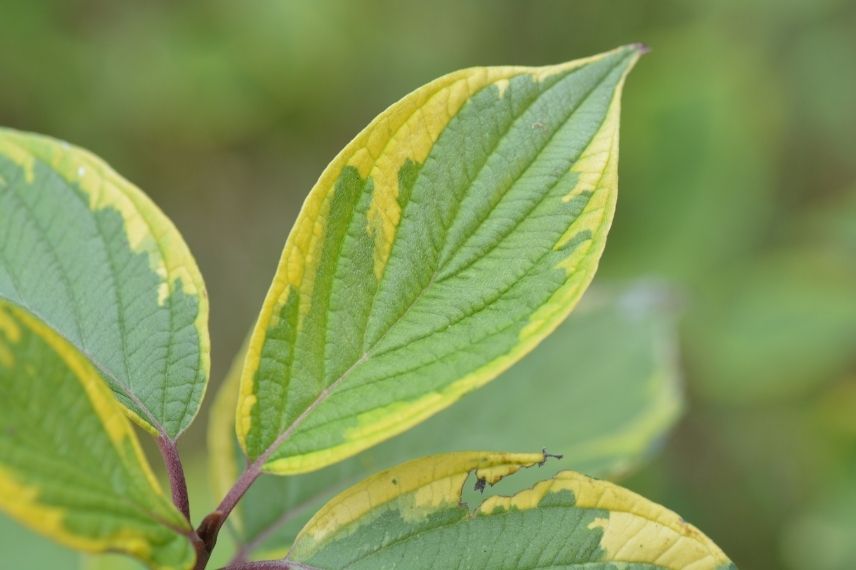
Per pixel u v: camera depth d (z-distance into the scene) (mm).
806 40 1272
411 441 517
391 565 433
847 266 1052
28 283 456
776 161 1234
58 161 459
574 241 436
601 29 1372
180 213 1404
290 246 433
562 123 437
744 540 1057
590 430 537
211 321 1390
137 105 1265
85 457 410
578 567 433
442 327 438
